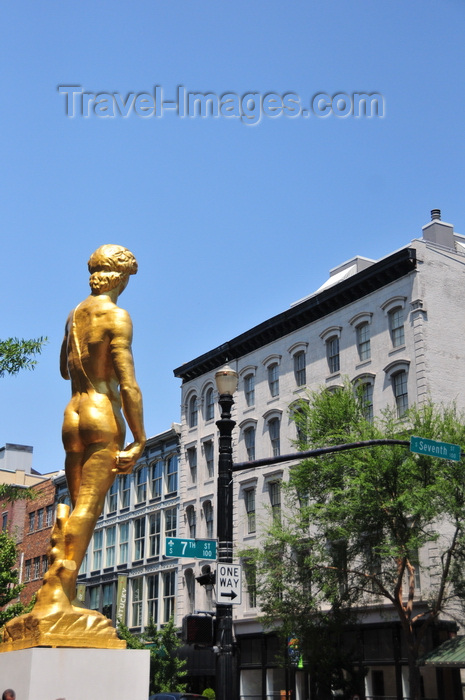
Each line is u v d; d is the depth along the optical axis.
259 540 40.34
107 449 10.04
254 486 42.06
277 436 41.66
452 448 16.89
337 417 30.66
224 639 13.63
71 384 10.52
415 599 32.09
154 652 36.12
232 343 45.38
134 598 49.94
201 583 14.30
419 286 35.50
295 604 30.61
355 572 29.61
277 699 38.47
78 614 9.21
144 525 50.62
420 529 28.08
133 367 10.23
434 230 40.03
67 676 8.66
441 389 34.50
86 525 9.77
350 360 38.16
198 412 47.81
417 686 27.86
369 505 27.84
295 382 41.28
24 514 63.56
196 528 45.53
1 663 9.08
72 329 10.51
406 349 35.41
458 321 36.12
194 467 47.53
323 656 30.12
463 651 29.30
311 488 30.81
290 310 41.59
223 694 13.34
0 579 27.30
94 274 10.71
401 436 29.08
